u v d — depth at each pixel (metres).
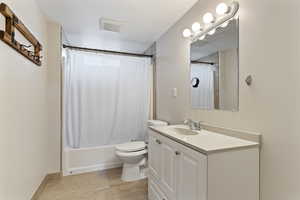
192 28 1.83
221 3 1.40
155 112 3.02
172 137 1.37
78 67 2.70
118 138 2.98
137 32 2.62
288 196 1.00
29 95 1.67
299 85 0.95
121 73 2.96
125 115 2.99
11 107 1.29
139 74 3.07
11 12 1.17
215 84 1.60
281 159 1.04
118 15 2.12
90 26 2.45
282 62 1.03
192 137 1.33
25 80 1.56
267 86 1.12
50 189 2.10
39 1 1.83
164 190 1.50
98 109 2.83
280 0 1.04
